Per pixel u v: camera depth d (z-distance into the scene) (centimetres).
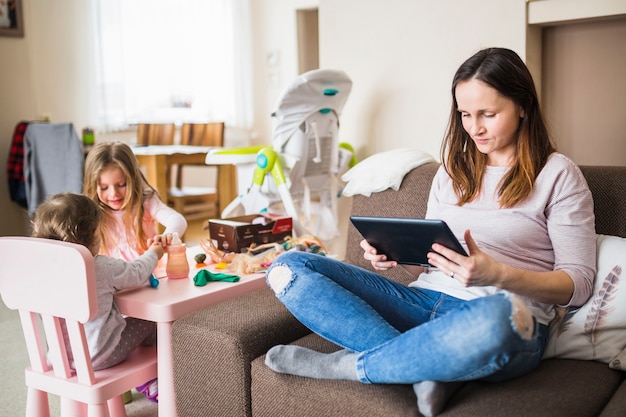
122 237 216
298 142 285
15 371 240
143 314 171
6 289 167
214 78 605
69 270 152
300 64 600
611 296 144
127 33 538
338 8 311
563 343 146
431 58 284
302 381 142
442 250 136
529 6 262
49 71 474
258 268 203
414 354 124
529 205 152
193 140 507
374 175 212
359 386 134
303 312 145
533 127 154
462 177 163
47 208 169
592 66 282
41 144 385
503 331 115
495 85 147
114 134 527
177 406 167
